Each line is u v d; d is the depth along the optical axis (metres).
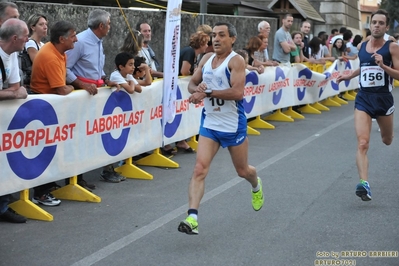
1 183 6.44
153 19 14.45
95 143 7.91
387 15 7.68
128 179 8.79
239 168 6.52
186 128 10.46
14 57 6.64
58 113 7.14
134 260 5.64
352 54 19.86
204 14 14.41
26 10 11.02
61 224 6.70
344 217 7.00
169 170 9.38
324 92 16.91
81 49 8.14
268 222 6.79
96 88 7.71
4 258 5.68
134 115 8.76
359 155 7.52
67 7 11.80
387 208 7.38
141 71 9.02
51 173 7.15
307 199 7.74
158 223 6.75
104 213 7.12
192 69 10.59
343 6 31.36
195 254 5.79
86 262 5.59
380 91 7.73
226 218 6.93
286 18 14.73
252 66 13.15
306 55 17.16
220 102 6.23
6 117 6.40
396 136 12.45
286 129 13.32
